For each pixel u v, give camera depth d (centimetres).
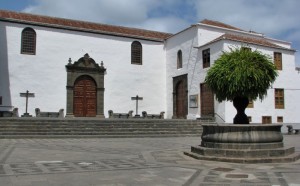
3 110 2748
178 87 3309
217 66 1229
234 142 1110
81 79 3117
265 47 2750
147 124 2397
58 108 2975
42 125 2108
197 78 2972
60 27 3016
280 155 1094
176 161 1077
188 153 1207
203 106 2883
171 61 3409
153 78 3434
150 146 1576
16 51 2844
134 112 3309
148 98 3391
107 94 3200
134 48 3378
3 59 2792
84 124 2222
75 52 3084
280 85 2794
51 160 1073
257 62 1191
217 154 1107
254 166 981
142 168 938
